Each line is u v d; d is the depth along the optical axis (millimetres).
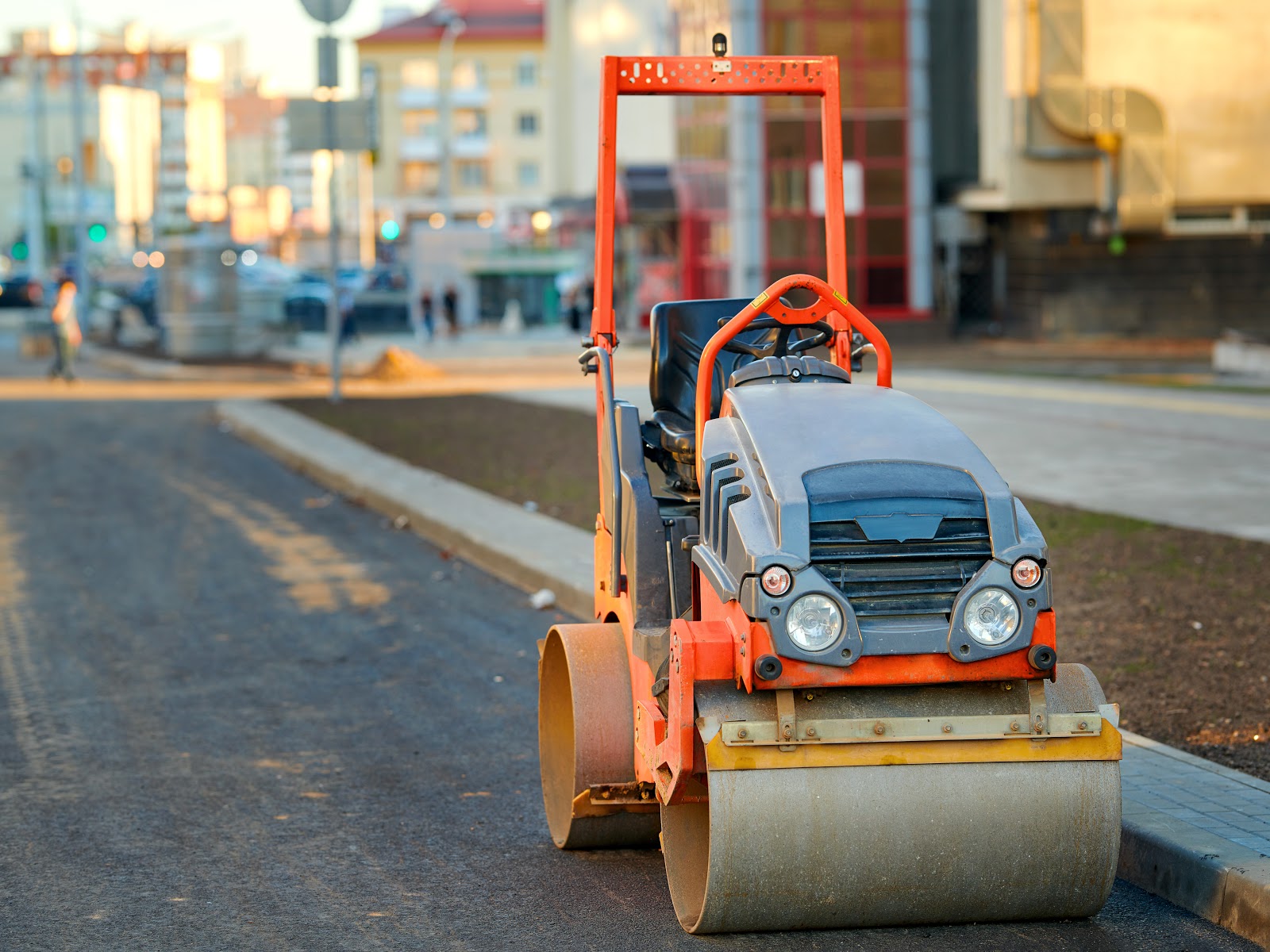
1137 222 144250
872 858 18828
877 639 18266
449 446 79312
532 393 111625
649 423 25297
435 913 21844
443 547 54344
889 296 157875
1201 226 148000
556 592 44781
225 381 136375
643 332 185250
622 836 24312
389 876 23453
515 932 21047
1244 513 50906
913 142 156000
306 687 35469
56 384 133375
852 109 155000
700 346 24766
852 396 20719
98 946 20750
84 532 58125
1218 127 146125
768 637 18156
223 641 40312
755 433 19719
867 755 18781
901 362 130500
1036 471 62250
